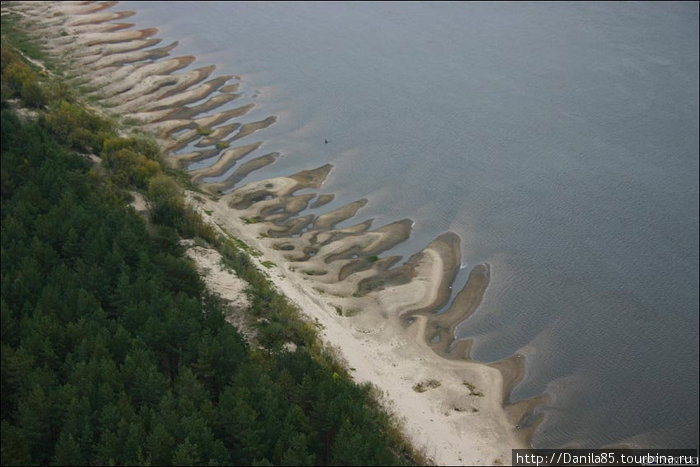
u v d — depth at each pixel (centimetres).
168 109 9725
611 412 5441
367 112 9775
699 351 6075
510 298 6519
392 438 4756
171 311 5059
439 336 6025
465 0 14038
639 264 7106
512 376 5691
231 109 9775
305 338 5538
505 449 5006
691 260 7188
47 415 4284
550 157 8875
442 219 7625
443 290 6562
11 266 5453
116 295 5288
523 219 7688
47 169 6719
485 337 6056
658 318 6406
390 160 8656
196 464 4162
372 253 7012
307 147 8900
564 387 5619
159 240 6147
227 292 5919
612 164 8769
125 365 4600
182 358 4875
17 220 6003
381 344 5856
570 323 6269
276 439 4331
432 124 9538
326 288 6462
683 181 8450
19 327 4909
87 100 9769
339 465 4225
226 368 4819
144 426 4312
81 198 6606
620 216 7838
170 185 7269
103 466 4131
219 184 8069
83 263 5519
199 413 4384
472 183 8262
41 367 4709
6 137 7312
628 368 5844
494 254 7125
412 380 5516
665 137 9369
